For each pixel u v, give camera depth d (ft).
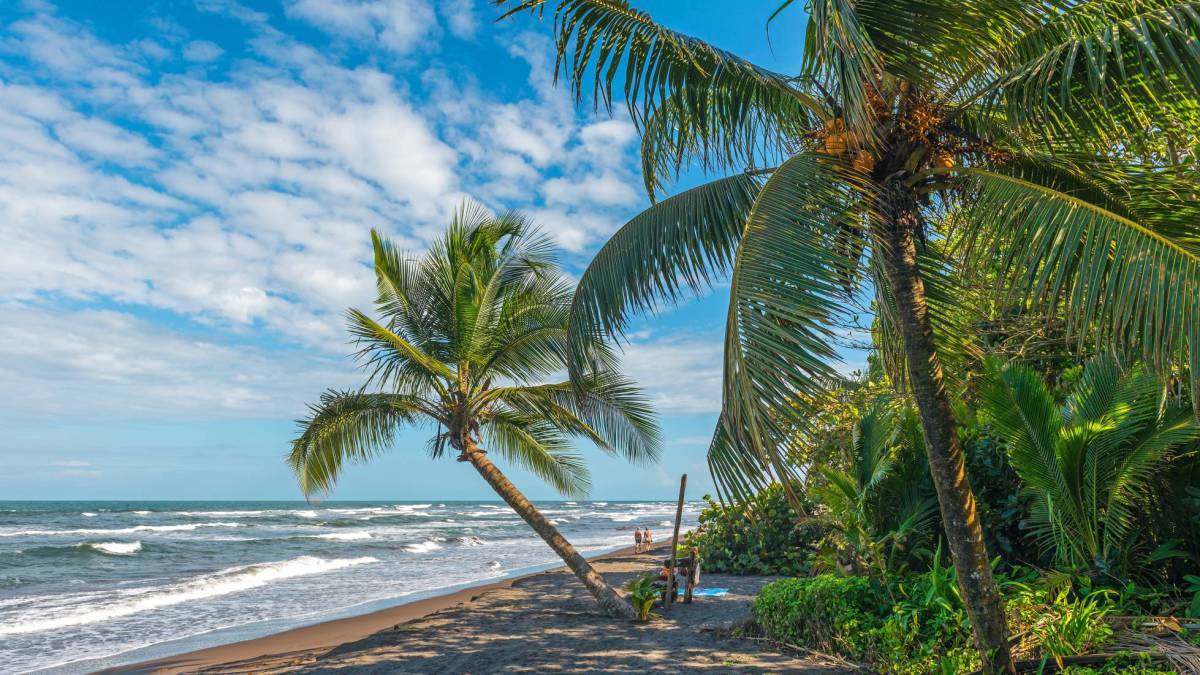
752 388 13.60
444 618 40.04
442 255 38.01
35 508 345.72
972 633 21.04
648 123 21.77
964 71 17.72
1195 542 22.49
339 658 31.53
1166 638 18.80
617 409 38.17
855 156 17.21
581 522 253.44
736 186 19.70
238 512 288.30
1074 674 17.89
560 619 37.68
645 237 20.22
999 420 22.91
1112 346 13.62
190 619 51.39
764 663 25.21
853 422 31.60
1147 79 13.74
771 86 18.44
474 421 37.96
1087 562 22.47
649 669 25.81
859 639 24.21
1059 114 16.03
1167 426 20.75
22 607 58.23
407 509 383.04
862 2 16.34
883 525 29.99
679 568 41.06
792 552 53.01
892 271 17.62
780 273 14.55
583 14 18.92
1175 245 13.00
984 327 29.04
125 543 128.36
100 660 38.06
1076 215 14.46
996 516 26.73
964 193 17.89
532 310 37.99
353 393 36.94
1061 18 16.22
